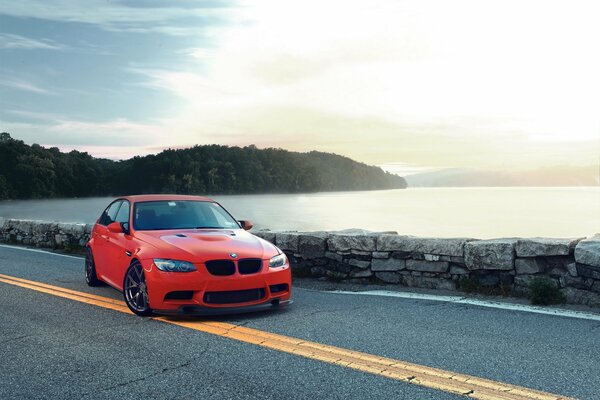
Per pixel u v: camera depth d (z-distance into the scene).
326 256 8.41
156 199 7.13
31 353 4.36
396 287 7.55
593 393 3.40
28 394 3.46
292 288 7.61
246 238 6.28
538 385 3.55
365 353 4.28
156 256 5.60
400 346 4.48
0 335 4.95
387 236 7.79
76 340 4.75
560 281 6.33
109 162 168.62
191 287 5.35
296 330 5.04
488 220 98.50
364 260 8.02
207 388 3.52
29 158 143.12
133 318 5.62
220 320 5.48
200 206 7.22
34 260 11.04
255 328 5.12
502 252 6.73
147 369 3.93
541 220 99.50
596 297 6.02
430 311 5.86
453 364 3.99
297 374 3.79
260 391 3.46
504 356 4.19
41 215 89.25
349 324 5.27
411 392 3.43
